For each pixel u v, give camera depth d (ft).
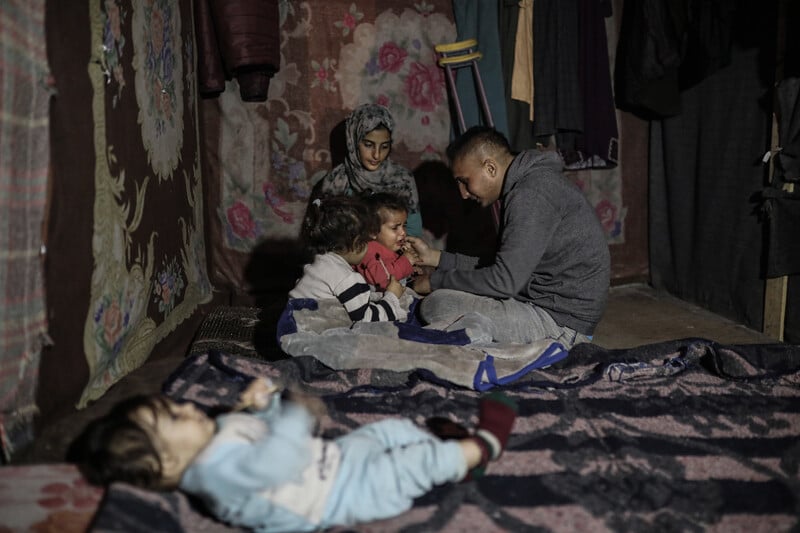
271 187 13.92
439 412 7.85
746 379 8.82
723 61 12.17
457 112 13.48
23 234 6.59
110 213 8.50
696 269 13.96
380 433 6.57
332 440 6.89
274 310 12.95
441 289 10.11
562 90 13.06
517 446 7.24
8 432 6.52
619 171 14.89
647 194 15.15
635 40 12.84
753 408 8.09
